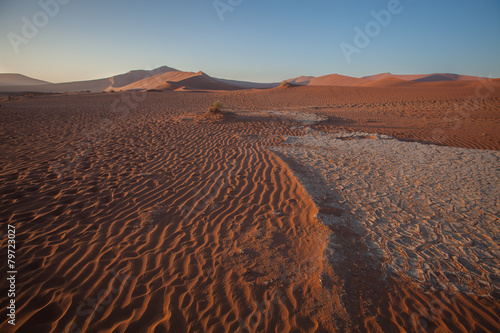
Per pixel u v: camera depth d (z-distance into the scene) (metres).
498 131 10.30
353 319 2.36
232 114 13.69
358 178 5.54
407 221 3.91
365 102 22.31
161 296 2.60
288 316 2.39
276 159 6.68
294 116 13.89
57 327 2.25
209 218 4.01
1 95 45.75
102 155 7.04
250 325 2.30
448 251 3.25
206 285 2.74
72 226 3.71
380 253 3.21
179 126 11.18
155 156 6.98
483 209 4.26
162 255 3.19
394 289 2.70
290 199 4.59
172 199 4.59
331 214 4.06
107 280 2.77
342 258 3.09
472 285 2.74
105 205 4.32
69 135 9.62
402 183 5.28
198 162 6.50
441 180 5.44
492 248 3.31
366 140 9.09
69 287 2.66
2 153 7.14
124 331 2.23
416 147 8.08
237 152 7.35
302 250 3.29
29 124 12.14
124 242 3.41
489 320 2.37
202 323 2.33
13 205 4.18
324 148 7.94
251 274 2.89
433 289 2.70
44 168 5.94
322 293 2.63
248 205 4.40
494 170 5.98
